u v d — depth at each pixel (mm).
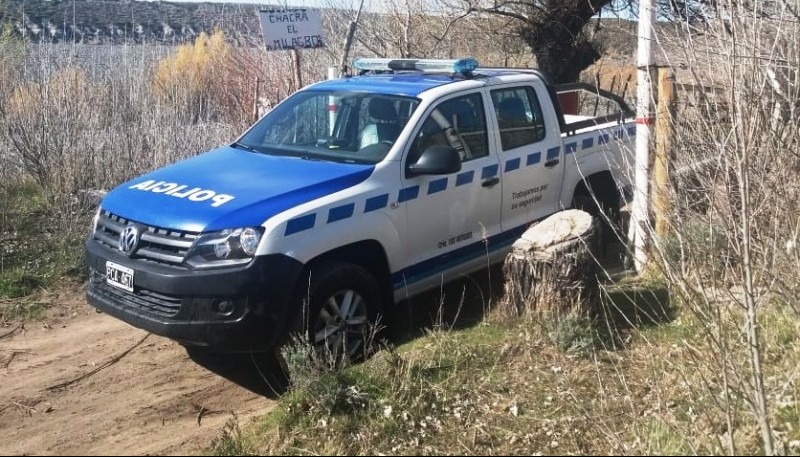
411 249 5492
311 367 4438
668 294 5711
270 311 4602
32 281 6793
